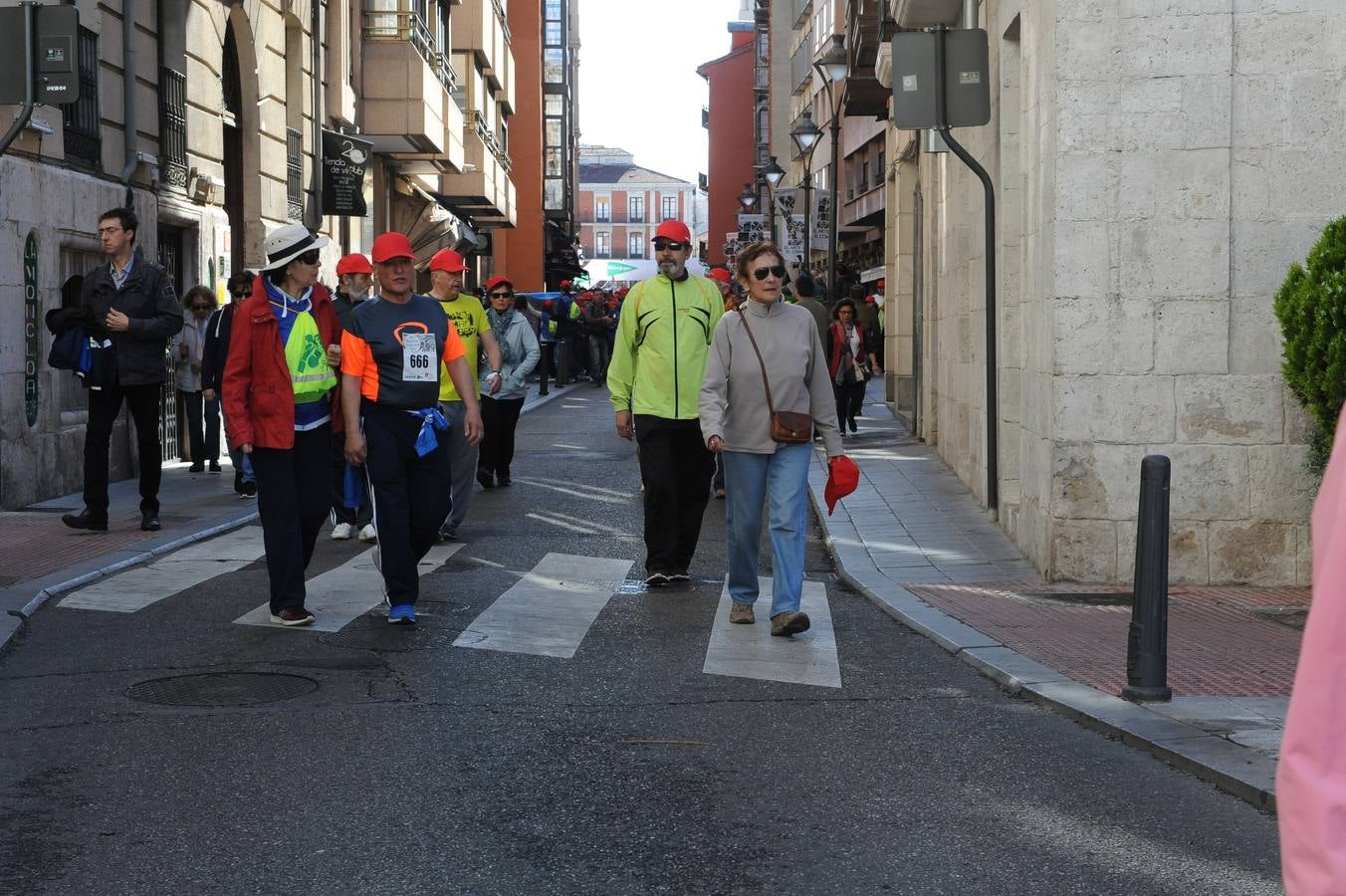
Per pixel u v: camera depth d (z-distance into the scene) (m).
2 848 4.57
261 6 20.58
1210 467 9.46
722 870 4.40
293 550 8.15
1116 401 9.50
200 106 18.34
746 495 8.24
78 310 11.35
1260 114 9.34
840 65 26.39
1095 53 9.41
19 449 13.41
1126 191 9.43
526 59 63.50
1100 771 5.49
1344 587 1.57
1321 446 9.23
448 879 4.31
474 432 8.55
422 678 6.91
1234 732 5.83
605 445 20.52
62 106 14.52
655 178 174.75
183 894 4.19
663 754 5.69
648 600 9.09
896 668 7.27
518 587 9.46
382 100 27.98
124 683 6.78
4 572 9.55
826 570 10.50
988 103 11.96
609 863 4.45
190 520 12.28
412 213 35.25
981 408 13.65
